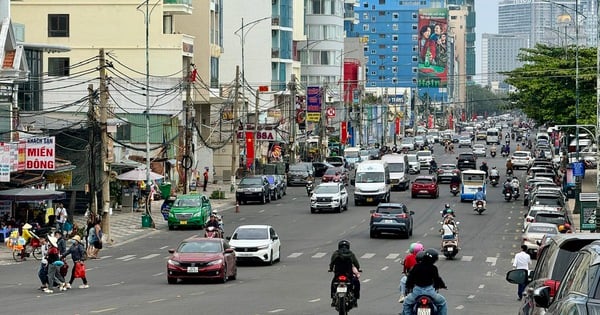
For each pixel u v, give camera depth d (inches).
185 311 1418.6
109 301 1558.8
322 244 2628.0
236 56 6038.4
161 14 4436.5
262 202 3833.7
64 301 1567.4
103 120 2672.2
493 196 4202.8
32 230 2464.3
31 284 1852.9
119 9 4434.1
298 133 6540.4
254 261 2198.6
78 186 3277.6
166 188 3612.2
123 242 2726.4
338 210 3479.3
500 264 2256.4
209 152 4805.6
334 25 7564.0
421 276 989.2
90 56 4424.2
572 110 4015.8
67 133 3262.8
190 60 4608.8
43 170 2699.3
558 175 4680.1
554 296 647.8
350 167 5797.2
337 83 7347.4
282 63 6304.1
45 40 4436.5
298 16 7170.3
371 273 2053.4
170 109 4229.8
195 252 1867.6
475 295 1717.5
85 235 2618.1
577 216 3302.2
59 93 4237.2
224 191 4284.0
